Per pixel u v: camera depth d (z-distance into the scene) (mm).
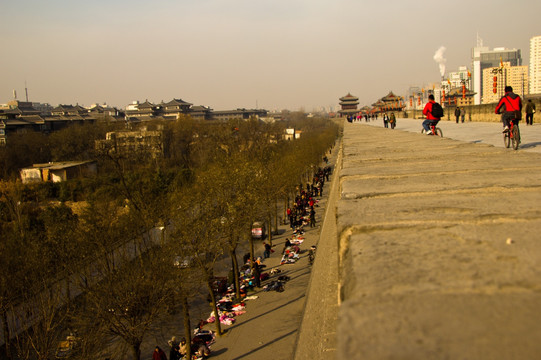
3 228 26781
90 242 23047
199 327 22922
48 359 17391
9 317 21141
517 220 2672
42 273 20234
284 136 112500
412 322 1434
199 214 25766
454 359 1192
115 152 52406
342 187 4555
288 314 23469
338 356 1275
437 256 2051
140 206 27547
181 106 177875
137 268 20766
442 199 3523
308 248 37062
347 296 1801
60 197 48000
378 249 2223
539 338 1275
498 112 12609
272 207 40562
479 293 1612
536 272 1769
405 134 17641
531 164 5602
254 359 19203
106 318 18000
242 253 37719
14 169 61250
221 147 71062
